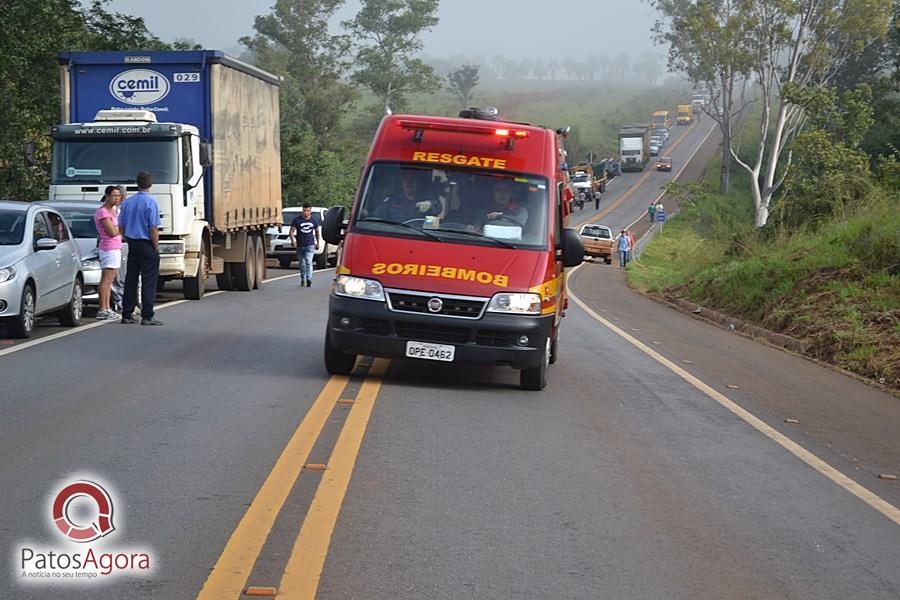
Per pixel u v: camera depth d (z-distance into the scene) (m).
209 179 24.27
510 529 7.02
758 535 7.24
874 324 19.47
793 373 16.78
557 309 13.59
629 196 123.19
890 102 77.12
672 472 8.95
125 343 15.42
